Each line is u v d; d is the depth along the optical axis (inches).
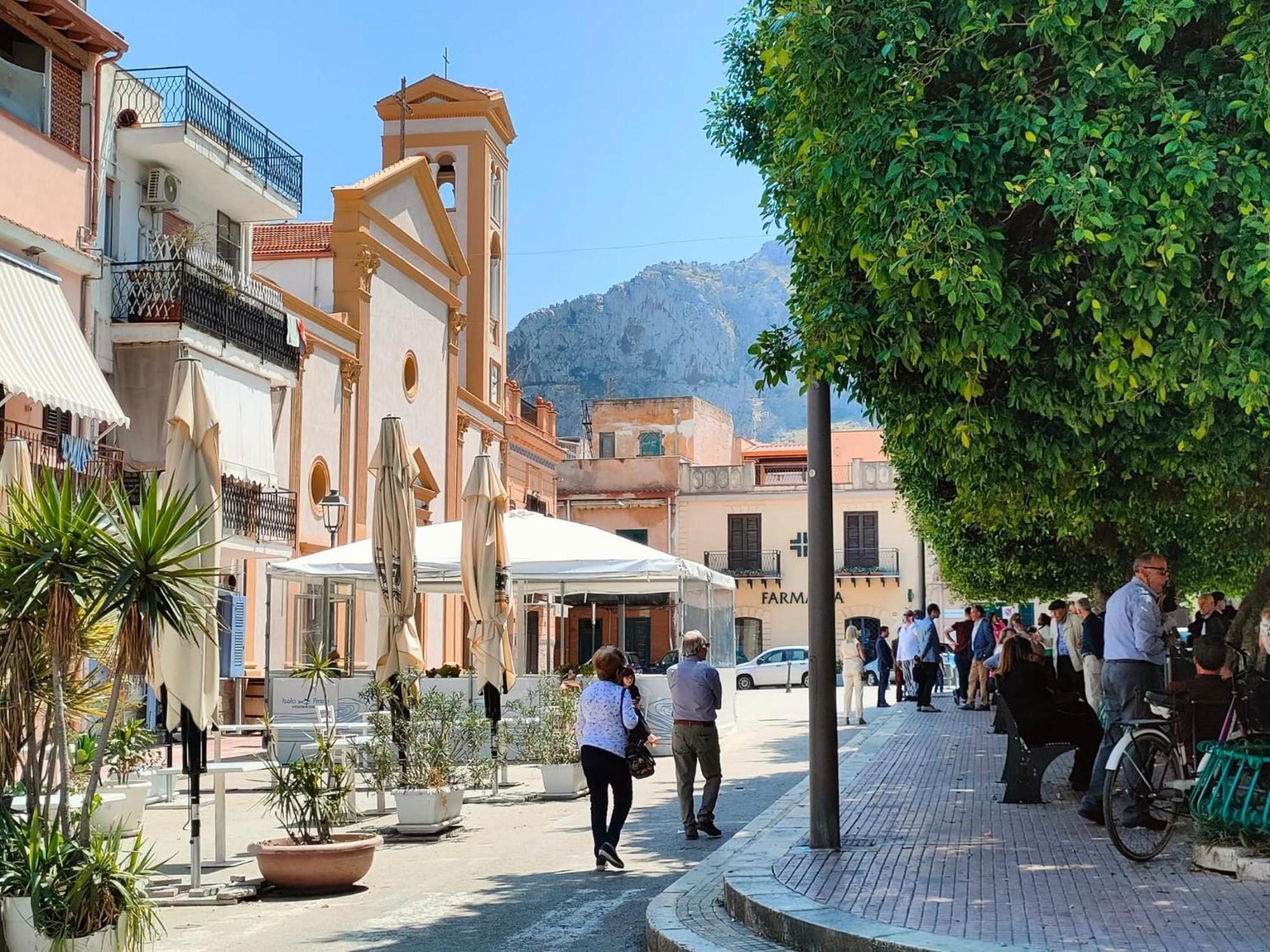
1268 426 348.8
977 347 335.3
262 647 1082.7
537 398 2039.9
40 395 712.4
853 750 744.3
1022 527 791.1
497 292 1808.6
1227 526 774.5
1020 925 279.6
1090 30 313.6
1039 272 332.2
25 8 796.6
